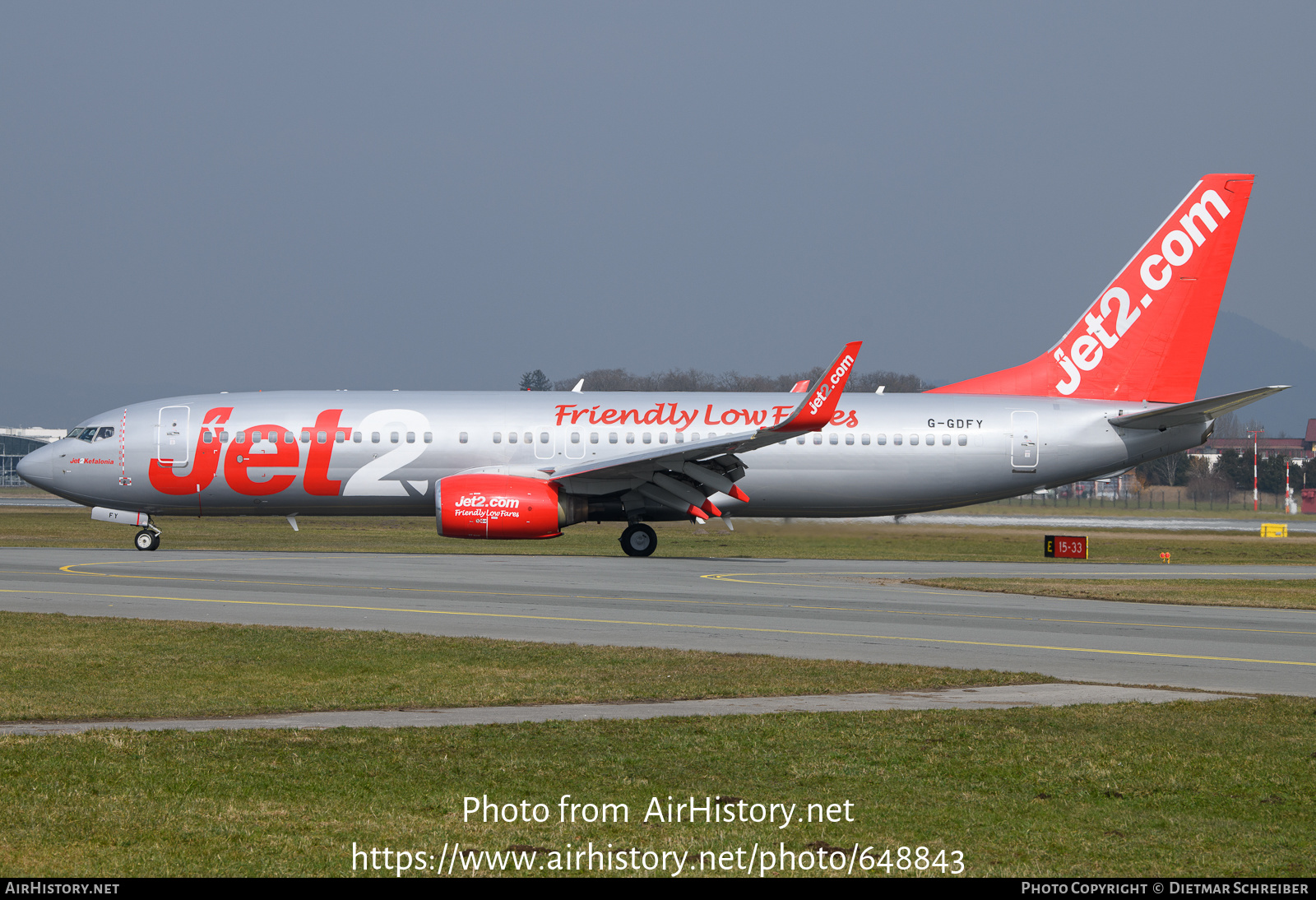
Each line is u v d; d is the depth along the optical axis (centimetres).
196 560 11269
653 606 7831
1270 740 4012
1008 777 3525
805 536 14362
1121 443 12794
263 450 12250
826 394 11069
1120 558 14562
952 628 6950
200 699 4700
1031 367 13112
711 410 12581
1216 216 12794
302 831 2922
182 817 2998
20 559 11269
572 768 3562
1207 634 6812
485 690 4919
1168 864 2762
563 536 16550
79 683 5009
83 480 12300
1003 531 19038
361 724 4212
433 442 12306
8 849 2731
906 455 12612
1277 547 16662
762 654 5906
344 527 18925
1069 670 5534
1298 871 2709
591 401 12688
